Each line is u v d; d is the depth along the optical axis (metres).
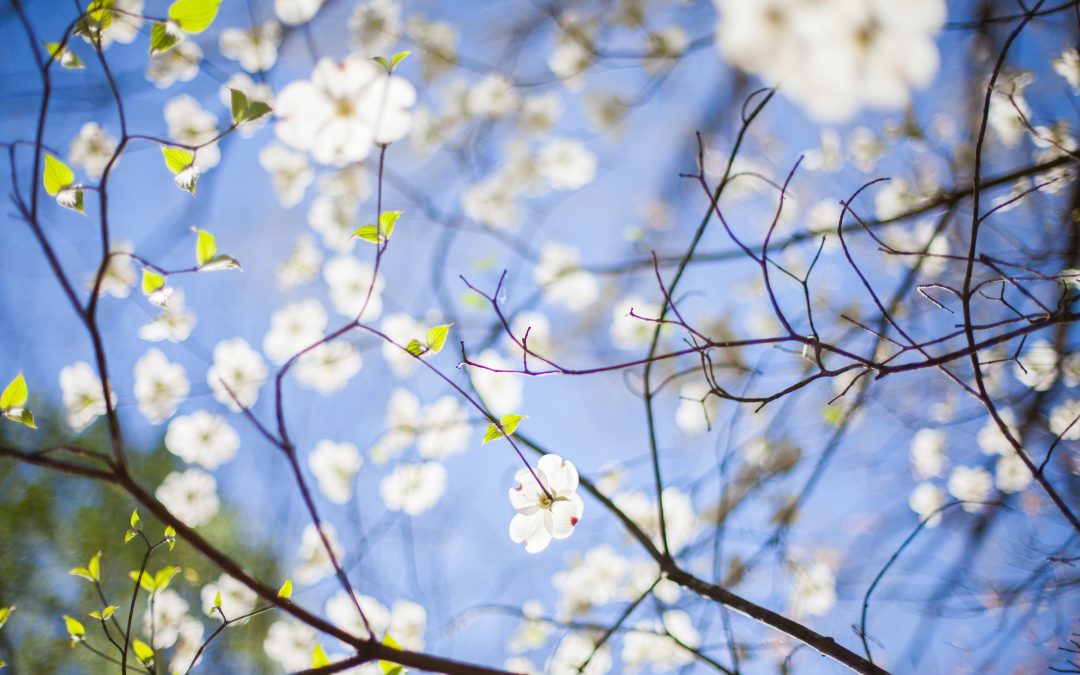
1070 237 1.76
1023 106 1.77
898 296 1.82
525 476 1.46
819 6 0.63
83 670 2.22
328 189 2.09
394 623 1.86
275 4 1.94
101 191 1.32
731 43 0.64
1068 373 1.81
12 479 2.35
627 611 1.58
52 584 2.30
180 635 1.74
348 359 1.97
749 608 1.50
